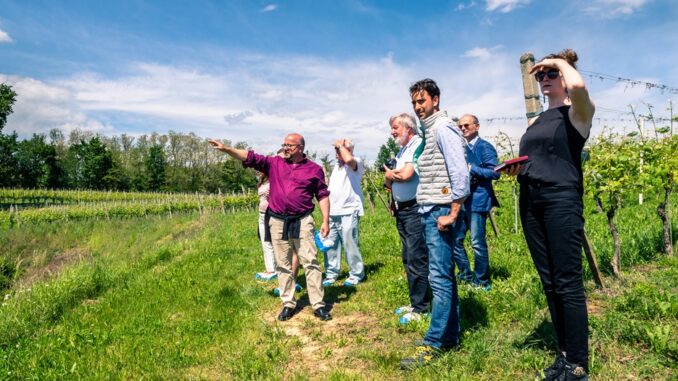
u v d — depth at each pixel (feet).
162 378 13.11
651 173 18.16
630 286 15.46
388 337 14.60
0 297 32.24
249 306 19.29
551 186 9.91
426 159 12.57
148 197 198.70
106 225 79.61
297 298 20.13
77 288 24.63
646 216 27.02
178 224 72.49
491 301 15.78
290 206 17.34
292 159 17.90
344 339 14.85
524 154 10.54
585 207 33.12
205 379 12.78
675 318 12.50
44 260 55.52
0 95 196.85
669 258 18.22
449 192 12.11
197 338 15.92
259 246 33.60
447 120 12.21
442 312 12.35
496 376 11.15
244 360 13.76
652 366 10.48
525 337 12.67
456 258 18.38
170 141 328.29
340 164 21.11
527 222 10.61
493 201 17.75
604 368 10.64
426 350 12.37
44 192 204.64
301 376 12.37
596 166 17.07
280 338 15.55
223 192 290.35
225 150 17.25
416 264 15.64
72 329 18.11
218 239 39.42
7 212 109.60
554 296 10.57
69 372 13.94
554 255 9.98
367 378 11.99
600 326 12.51
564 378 9.93
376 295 19.10
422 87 12.37
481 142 17.72
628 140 24.66
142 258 33.60
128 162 327.47
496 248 23.82
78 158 313.32
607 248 19.60
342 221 20.88
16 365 14.82
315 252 17.69
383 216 41.16
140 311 19.72
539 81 10.62
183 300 20.68
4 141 269.23
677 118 22.81
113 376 13.34
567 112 9.98
